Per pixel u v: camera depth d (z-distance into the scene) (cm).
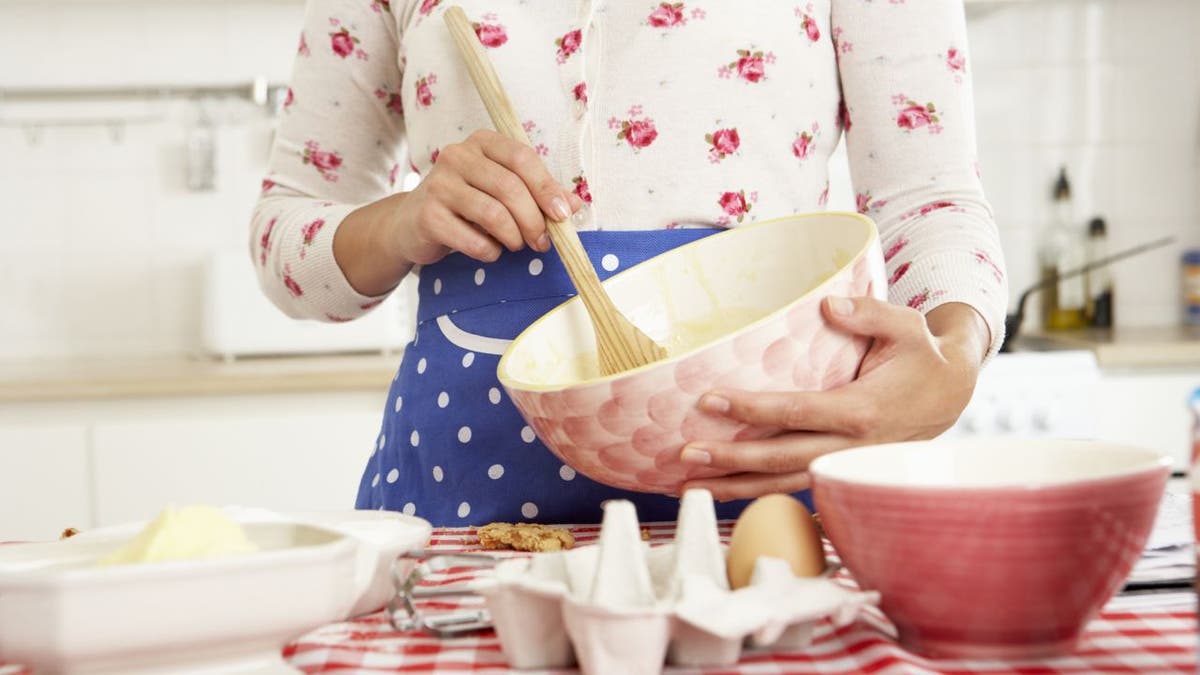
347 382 210
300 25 262
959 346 72
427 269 94
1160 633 50
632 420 62
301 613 45
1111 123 271
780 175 89
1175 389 225
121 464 209
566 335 77
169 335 261
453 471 89
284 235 97
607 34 89
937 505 44
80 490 209
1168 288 272
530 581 47
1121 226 272
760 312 79
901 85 90
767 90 88
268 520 53
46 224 258
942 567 45
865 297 67
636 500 85
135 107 259
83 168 258
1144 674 44
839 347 66
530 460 87
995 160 271
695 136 88
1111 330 263
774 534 50
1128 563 46
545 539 71
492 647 51
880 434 66
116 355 259
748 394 62
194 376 210
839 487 47
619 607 45
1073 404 219
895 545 46
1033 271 271
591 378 77
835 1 92
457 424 89
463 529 80
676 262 81
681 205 88
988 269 83
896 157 91
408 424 93
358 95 103
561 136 89
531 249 88
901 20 90
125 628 42
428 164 96
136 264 260
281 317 243
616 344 71
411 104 95
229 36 260
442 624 54
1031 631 46
